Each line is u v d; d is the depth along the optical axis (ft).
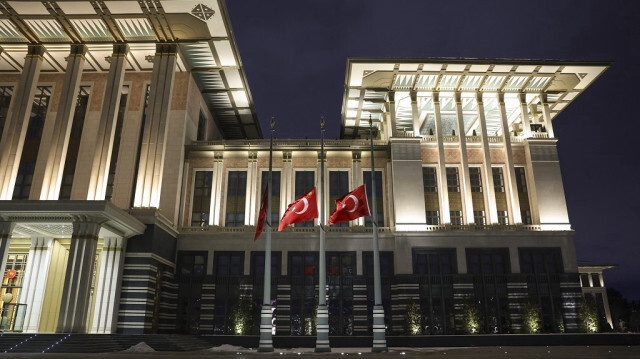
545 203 149.38
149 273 120.88
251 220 148.56
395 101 162.81
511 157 154.81
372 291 141.69
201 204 151.43
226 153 155.43
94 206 102.83
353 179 154.20
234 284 140.67
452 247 142.51
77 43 140.46
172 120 147.43
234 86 162.71
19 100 135.64
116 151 143.23
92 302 121.49
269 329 90.02
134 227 118.11
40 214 105.09
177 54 141.69
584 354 81.35
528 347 116.57
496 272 141.49
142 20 132.36
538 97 163.43
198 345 118.62
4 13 129.80
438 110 158.61
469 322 133.59
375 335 89.81
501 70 150.92
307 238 145.48
